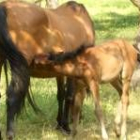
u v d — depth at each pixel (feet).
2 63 32.12
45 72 31.60
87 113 40.27
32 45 30.71
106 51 33.09
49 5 46.39
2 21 30.01
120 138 34.30
